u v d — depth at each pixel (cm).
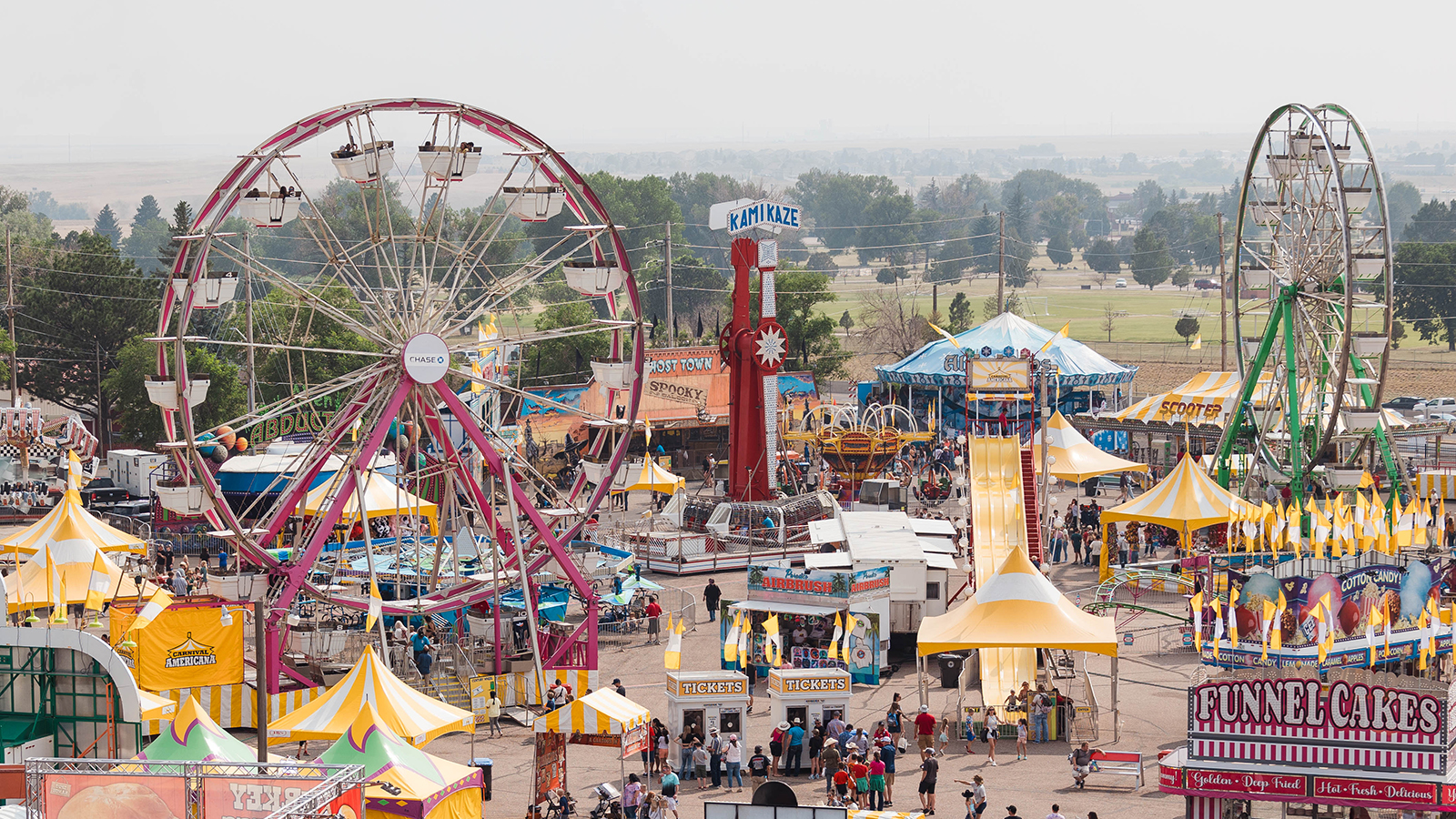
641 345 5425
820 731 4141
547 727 3781
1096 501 8569
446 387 5147
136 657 4162
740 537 7450
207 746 3117
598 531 7619
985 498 6347
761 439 7769
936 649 4419
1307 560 4538
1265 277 7225
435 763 3397
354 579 6016
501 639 5306
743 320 7725
